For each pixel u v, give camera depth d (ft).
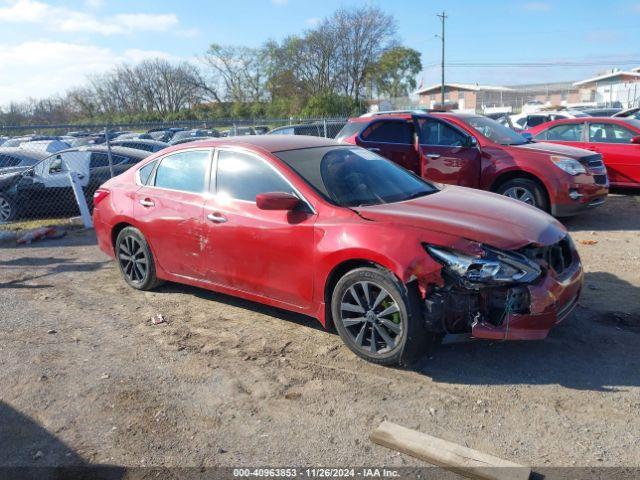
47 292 20.65
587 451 10.29
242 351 14.94
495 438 10.80
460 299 12.60
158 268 18.92
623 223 27.91
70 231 32.24
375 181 16.17
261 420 11.76
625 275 19.60
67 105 206.28
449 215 13.83
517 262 12.50
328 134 55.26
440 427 11.23
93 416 12.17
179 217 17.48
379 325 13.39
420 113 29.94
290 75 189.06
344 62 183.52
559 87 188.24
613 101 121.49
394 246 12.82
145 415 12.11
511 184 27.30
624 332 14.98
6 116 167.22
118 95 215.72
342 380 13.19
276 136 18.31
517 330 12.54
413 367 13.56
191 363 14.39
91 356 15.03
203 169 17.35
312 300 14.61
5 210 36.40
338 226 13.83
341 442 10.91
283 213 14.97
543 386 12.53
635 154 33.99
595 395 12.10
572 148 28.07
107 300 19.39
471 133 28.25
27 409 12.55
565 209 26.27
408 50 184.65
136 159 37.83
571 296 13.71
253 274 15.78
